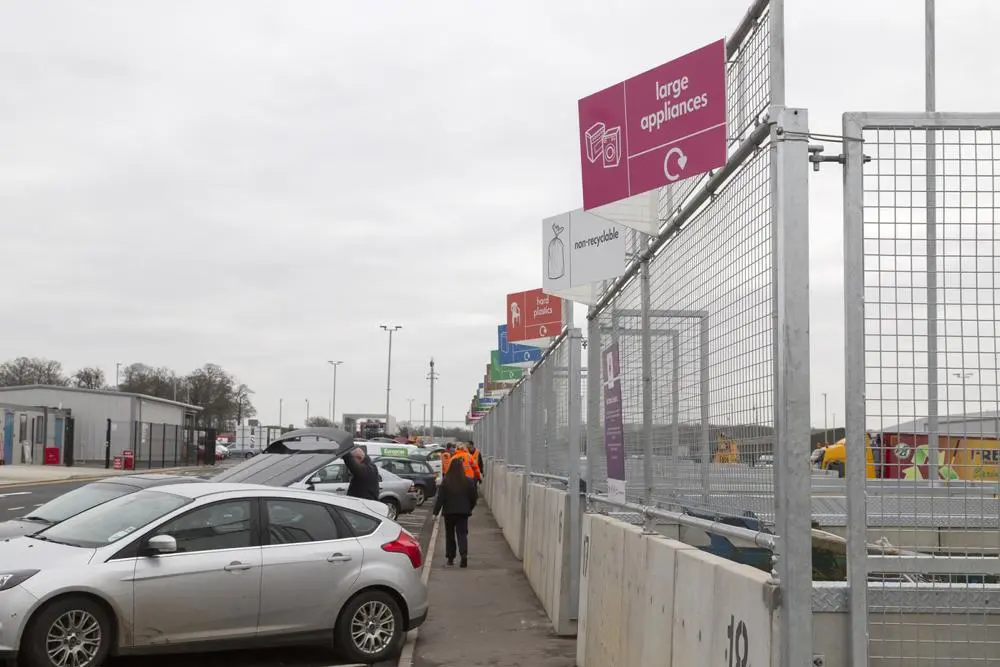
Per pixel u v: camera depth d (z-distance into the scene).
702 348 5.12
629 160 5.37
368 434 74.69
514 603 12.89
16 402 73.19
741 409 4.43
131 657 9.41
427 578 15.42
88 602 8.16
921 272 3.96
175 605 8.50
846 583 4.03
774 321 3.95
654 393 6.30
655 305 6.32
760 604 3.98
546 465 13.52
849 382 3.92
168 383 144.62
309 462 14.87
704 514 5.02
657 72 5.07
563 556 10.58
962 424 3.91
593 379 8.88
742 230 4.44
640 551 6.09
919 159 4.00
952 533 4.03
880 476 3.94
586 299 9.04
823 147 4.02
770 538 3.94
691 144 4.81
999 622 3.96
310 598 9.12
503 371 21.88
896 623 3.98
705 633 4.66
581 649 8.15
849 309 3.94
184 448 76.50
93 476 46.62
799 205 3.86
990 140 3.99
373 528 9.72
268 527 9.14
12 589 7.95
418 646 10.02
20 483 38.62
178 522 8.78
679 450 5.61
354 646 9.28
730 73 4.87
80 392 74.19
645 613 5.84
